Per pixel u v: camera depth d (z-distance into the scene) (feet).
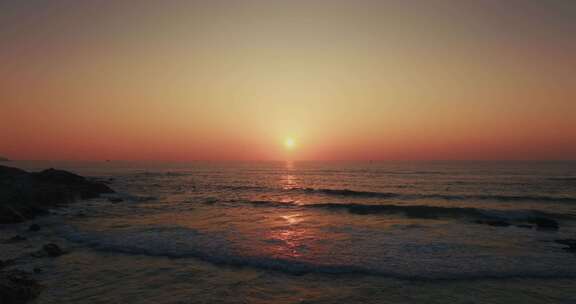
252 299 29.19
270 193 126.00
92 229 57.57
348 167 412.57
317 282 33.42
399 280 33.91
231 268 37.55
